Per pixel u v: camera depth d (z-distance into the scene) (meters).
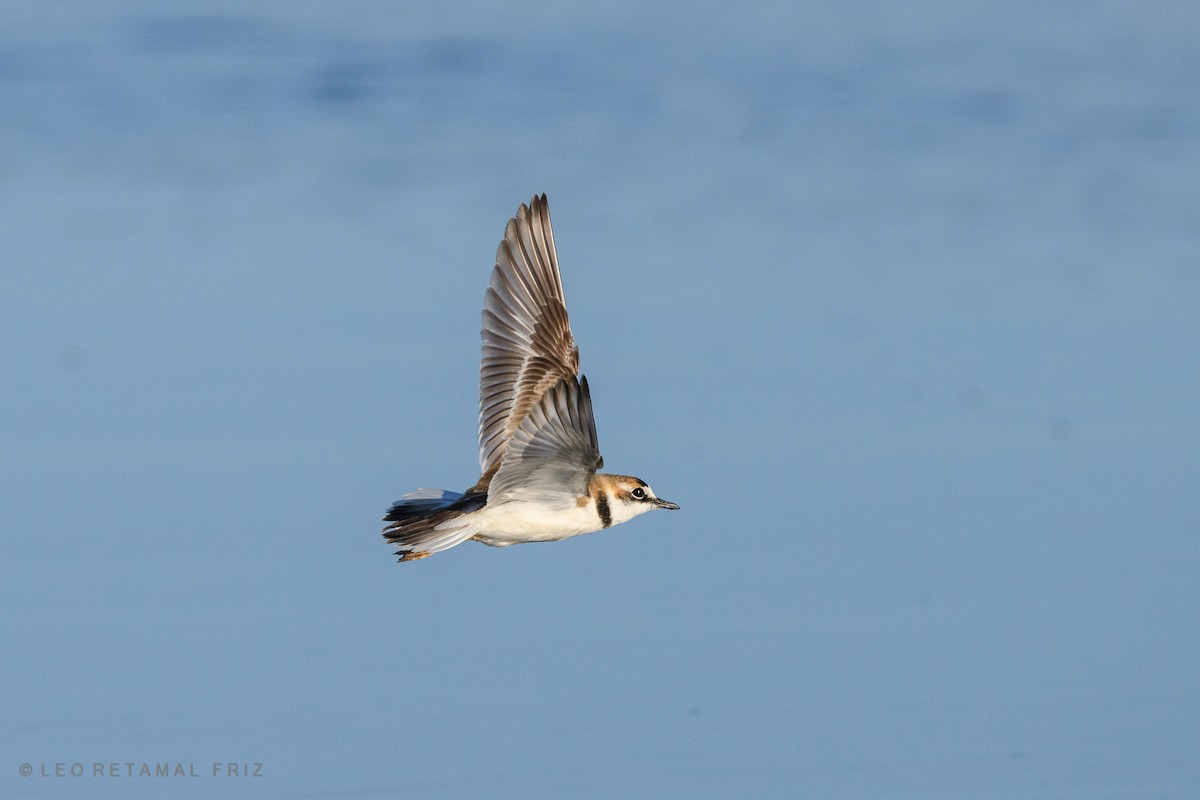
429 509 9.22
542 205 9.55
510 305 9.60
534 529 9.18
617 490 9.38
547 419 8.33
